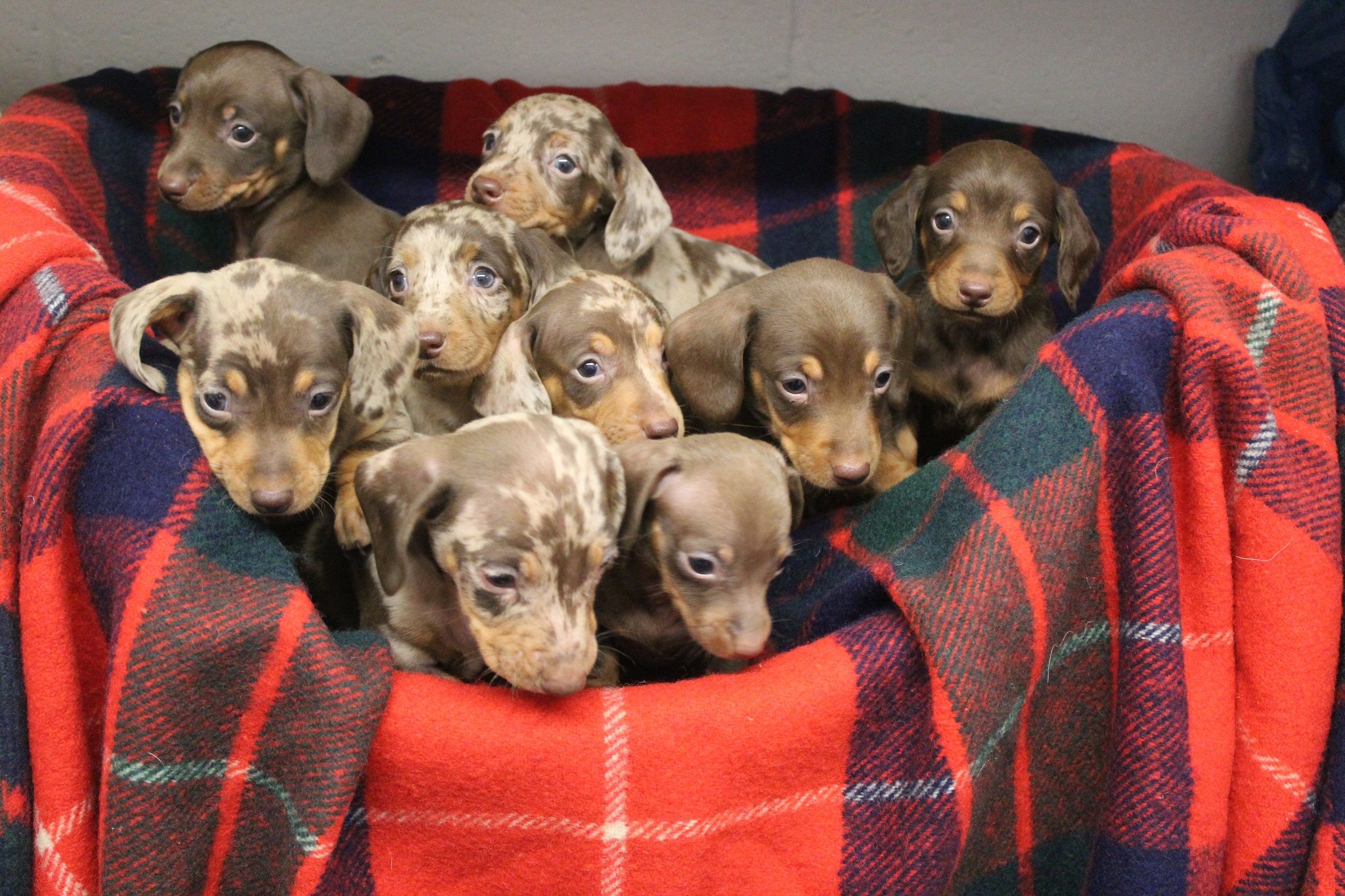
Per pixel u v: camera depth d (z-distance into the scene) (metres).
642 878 0.54
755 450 0.59
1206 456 0.56
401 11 0.83
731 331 0.66
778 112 0.83
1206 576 0.57
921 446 0.75
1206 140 0.87
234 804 0.53
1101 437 0.56
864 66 0.86
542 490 0.54
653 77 0.86
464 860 0.54
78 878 0.54
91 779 0.55
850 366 0.64
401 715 0.52
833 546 0.65
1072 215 0.71
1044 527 0.55
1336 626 0.57
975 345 0.72
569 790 0.53
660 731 0.53
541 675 0.53
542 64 0.85
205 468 0.55
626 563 0.60
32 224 0.59
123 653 0.52
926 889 0.55
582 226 0.77
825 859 0.55
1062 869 0.62
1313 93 0.81
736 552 0.57
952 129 0.82
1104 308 0.58
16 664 0.54
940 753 0.54
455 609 0.58
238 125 0.72
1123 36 0.85
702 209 0.84
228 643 0.52
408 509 0.54
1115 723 0.57
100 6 0.81
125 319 0.55
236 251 0.78
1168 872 0.56
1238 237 0.59
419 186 0.83
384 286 0.70
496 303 0.69
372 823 0.53
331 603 0.62
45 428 0.54
